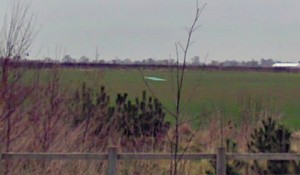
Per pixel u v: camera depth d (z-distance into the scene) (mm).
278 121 15086
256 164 13148
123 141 14273
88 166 13016
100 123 14859
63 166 12766
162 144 13805
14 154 10844
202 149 13516
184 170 12484
